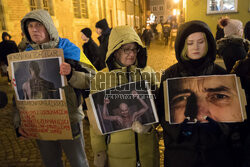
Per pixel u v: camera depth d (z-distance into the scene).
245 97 1.16
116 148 1.32
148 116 1.28
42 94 1.44
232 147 1.14
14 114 1.58
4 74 7.44
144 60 1.43
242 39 2.33
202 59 1.21
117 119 1.29
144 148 1.33
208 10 8.77
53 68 1.40
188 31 1.15
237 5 8.48
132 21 25.89
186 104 1.19
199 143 1.14
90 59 4.21
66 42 1.58
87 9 13.16
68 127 1.45
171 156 1.21
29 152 2.79
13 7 7.74
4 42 6.23
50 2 9.64
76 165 1.62
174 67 1.28
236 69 1.32
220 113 1.16
